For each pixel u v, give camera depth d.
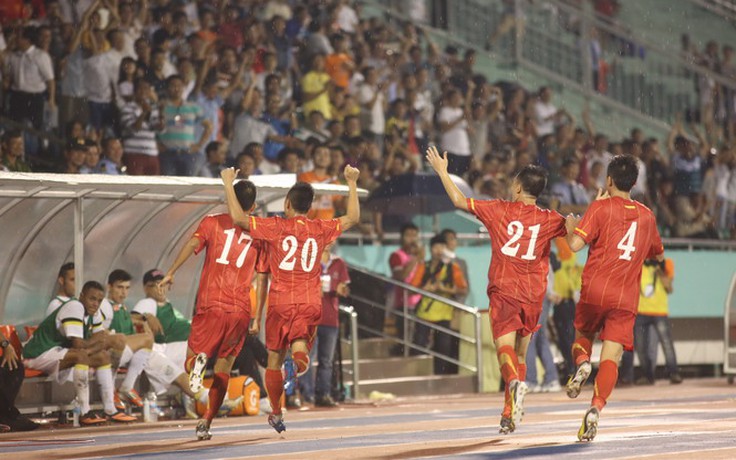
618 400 28.55
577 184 43.31
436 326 35.34
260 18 42.66
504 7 51.31
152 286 27.23
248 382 26.66
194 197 27.09
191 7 40.09
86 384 24.73
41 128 33.97
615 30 52.16
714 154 49.72
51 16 35.59
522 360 17.33
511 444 16.31
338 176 37.06
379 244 37.38
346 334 34.94
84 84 34.94
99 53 34.94
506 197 42.56
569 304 36.19
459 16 50.53
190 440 18.77
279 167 36.72
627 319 16.58
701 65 54.69
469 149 43.66
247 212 18.31
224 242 18.25
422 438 18.02
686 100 52.72
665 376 41.28
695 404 26.17
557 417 22.56
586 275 16.78
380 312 35.88
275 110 38.91
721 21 56.16
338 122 40.16
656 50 52.09
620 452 14.64
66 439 20.05
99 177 23.23
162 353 26.52
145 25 37.69
